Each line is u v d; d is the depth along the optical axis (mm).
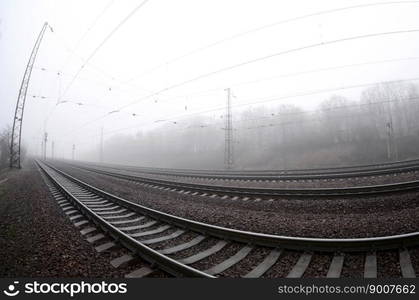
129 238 5547
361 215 7559
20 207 10516
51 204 10977
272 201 9984
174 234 6812
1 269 4797
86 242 6199
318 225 6836
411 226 6176
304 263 4809
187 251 5754
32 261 5129
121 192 14445
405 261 4598
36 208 10227
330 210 8539
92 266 4902
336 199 9477
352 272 4484
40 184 18188
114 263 4973
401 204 8344
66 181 19438
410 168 14891
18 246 5965
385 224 6461
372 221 6754
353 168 22141
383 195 9328
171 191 13820
